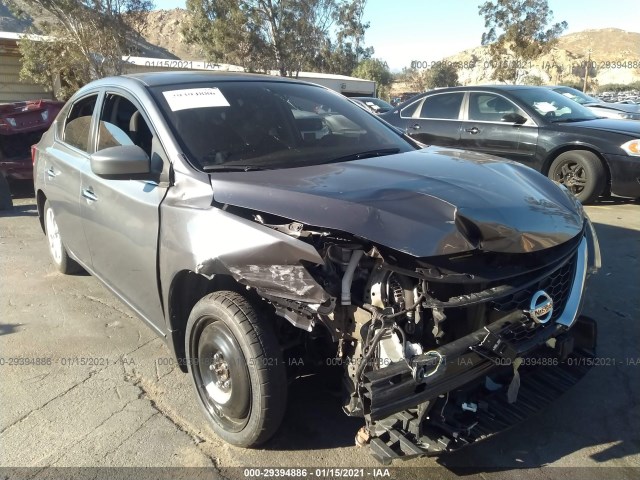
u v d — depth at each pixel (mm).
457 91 8789
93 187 3764
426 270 2328
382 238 2324
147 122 3311
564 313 2756
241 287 2812
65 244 4840
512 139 8023
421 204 2516
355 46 38500
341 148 3434
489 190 2736
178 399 3268
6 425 3031
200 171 2936
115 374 3547
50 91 20125
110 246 3631
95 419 3078
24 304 4645
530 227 2551
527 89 8445
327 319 2430
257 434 2656
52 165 4664
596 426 2951
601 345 3783
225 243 2559
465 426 2438
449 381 2309
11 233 6895
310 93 3949
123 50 20375
